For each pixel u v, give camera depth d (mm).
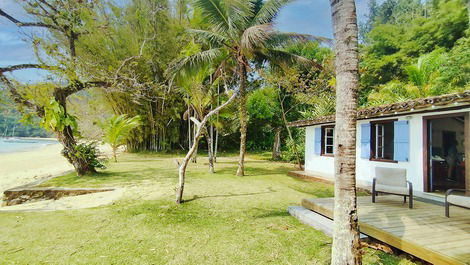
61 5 7402
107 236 3639
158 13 13203
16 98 7168
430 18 16594
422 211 4270
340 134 2430
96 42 9766
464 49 12211
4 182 9469
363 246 3365
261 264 2865
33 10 7043
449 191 3996
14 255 3018
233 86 14648
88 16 7746
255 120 16438
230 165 13016
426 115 6281
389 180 4934
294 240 3551
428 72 11078
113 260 2924
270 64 9938
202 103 10469
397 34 19141
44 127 7965
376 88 16047
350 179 2391
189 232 3828
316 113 12000
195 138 5672
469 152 5461
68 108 9562
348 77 2395
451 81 11344
